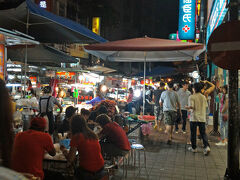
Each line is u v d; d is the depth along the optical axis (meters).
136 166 5.77
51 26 6.23
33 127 3.35
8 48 6.63
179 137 9.26
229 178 4.24
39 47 7.48
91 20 26.05
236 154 4.24
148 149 7.35
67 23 5.66
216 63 3.98
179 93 10.27
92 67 8.91
